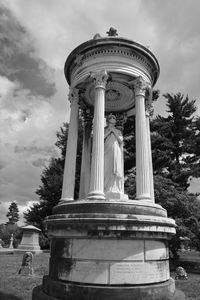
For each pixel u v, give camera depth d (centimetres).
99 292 768
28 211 4288
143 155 1020
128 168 3123
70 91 1207
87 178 1259
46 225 988
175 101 3703
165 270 912
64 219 865
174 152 3616
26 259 1630
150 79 1201
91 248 833
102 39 1094
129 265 819
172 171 3272
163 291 827
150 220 855
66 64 1225
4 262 2211
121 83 1201
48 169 4291
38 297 852
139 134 1046
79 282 811
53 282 845
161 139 3256
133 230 832
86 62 1132
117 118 1414
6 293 1061
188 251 3866
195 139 3359
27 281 1365
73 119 1163
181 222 2203
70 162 1111
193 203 2334
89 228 832
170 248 2402
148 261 848
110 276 802
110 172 1097
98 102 1030
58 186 3931
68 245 864
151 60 1169
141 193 983
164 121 3756
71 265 839
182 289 1241
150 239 873
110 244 831
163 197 2256
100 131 993
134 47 1105
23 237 3319
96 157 965
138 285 808
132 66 1110
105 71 1066
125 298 765
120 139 1154
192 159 3578
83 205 900
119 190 1087
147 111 1249
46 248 4012
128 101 1351
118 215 838
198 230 2295
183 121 3662
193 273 1912
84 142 1320
